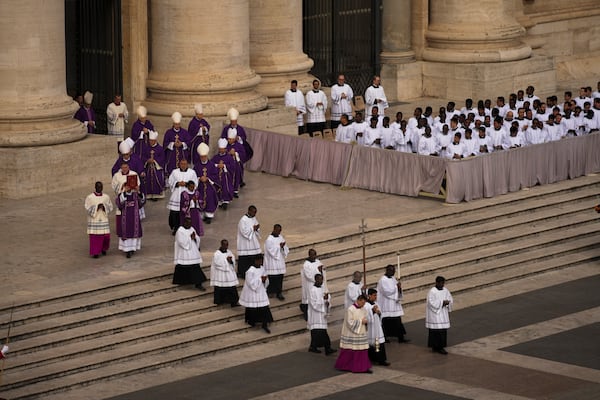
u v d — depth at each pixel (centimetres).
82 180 11681
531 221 11275
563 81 15900
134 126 11638
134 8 12812
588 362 8962
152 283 9619
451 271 10456
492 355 9094
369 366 8812
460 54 14712
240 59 12769
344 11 14662
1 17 11425
